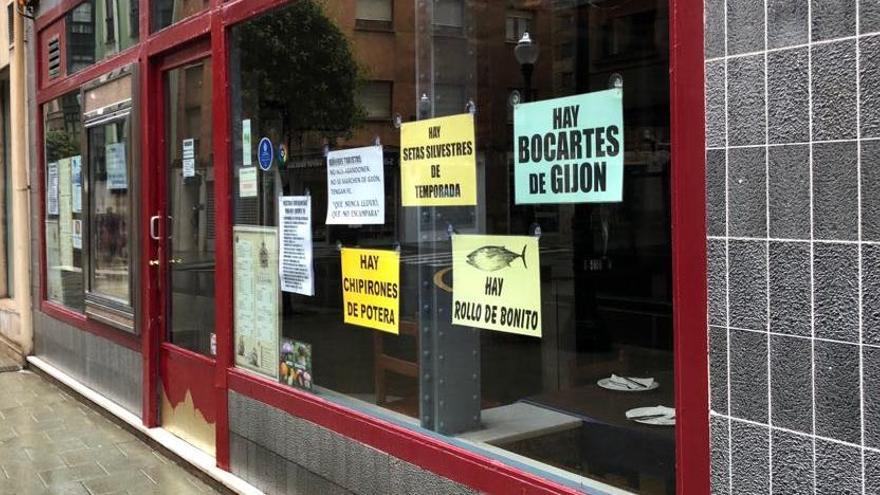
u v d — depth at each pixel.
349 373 3.62
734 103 2.00
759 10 1.94
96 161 6.11
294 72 3.93
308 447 3.76
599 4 2.55
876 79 1.74
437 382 3.17
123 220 5.58
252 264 4.29
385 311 3.43
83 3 6.31
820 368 1.86
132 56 5.43
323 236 3.77
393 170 3.38
